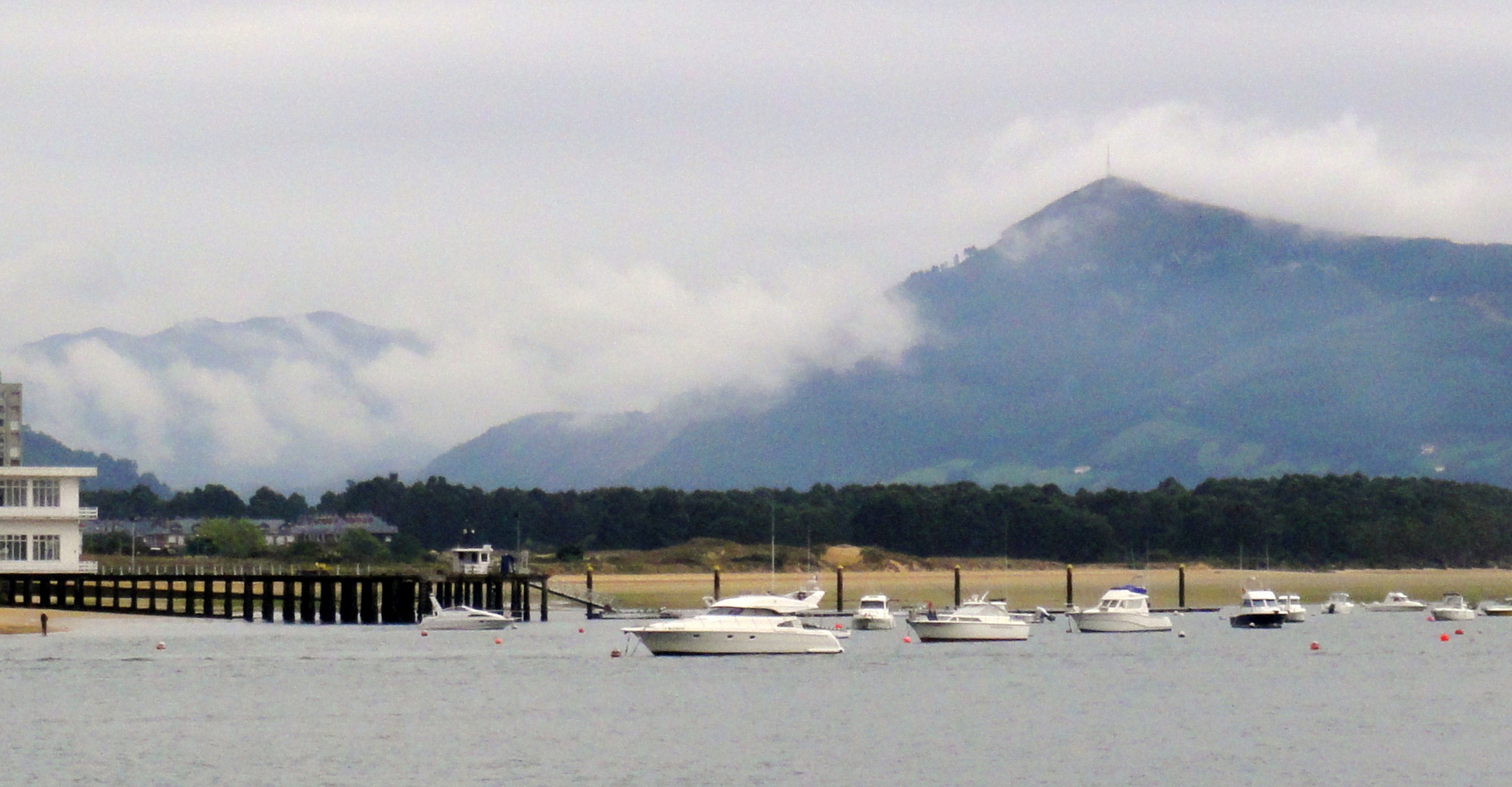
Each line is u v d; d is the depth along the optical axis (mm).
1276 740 108875
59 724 112812
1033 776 95125
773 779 93750
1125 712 122000
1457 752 104125
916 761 99812
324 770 96062
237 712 119312
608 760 99438
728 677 143375
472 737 108188
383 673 145125
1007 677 145750
